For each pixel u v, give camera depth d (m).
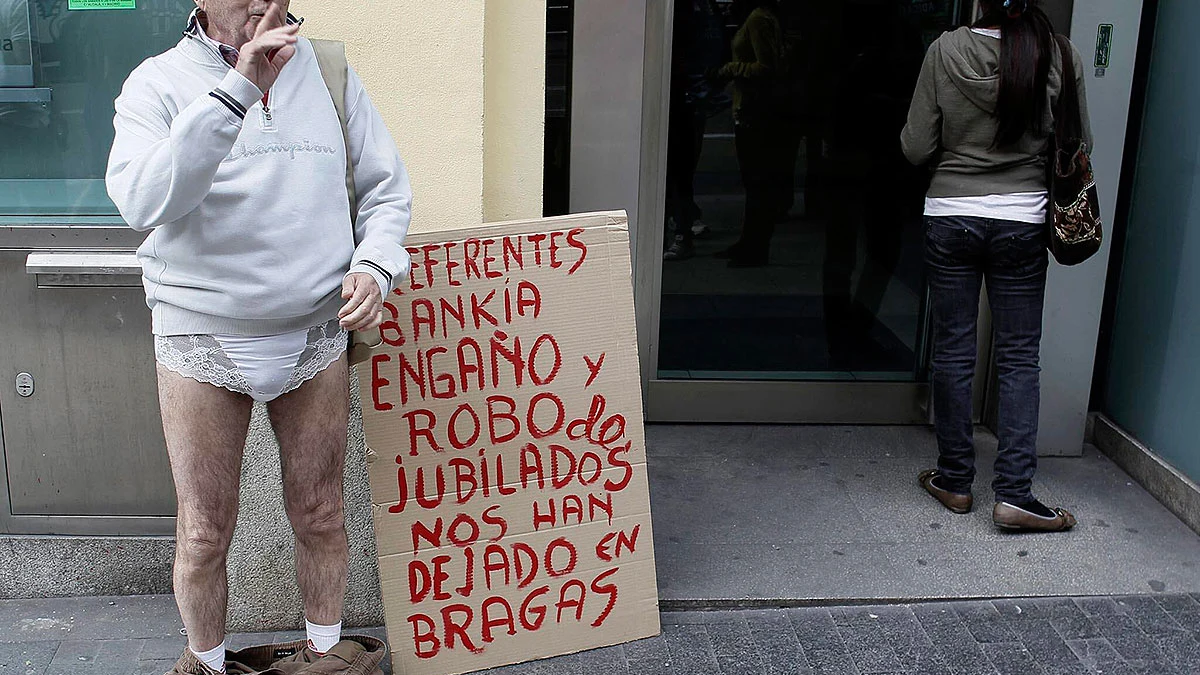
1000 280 3.58
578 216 2.88
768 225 4.64
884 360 4.72
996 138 3.40
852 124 4.54
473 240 2.81
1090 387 4.21
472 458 2.89
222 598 2.56
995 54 3.34
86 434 3.18
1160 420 3.96
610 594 3.04
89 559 3.27
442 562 2.91
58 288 3.06
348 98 2.43
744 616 3.22
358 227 2.44
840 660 3.01
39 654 2.99
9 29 2.95
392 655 2.91
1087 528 3.71
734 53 4.38
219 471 2.42
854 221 4.67
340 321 2.25
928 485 3.92
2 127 3.00
